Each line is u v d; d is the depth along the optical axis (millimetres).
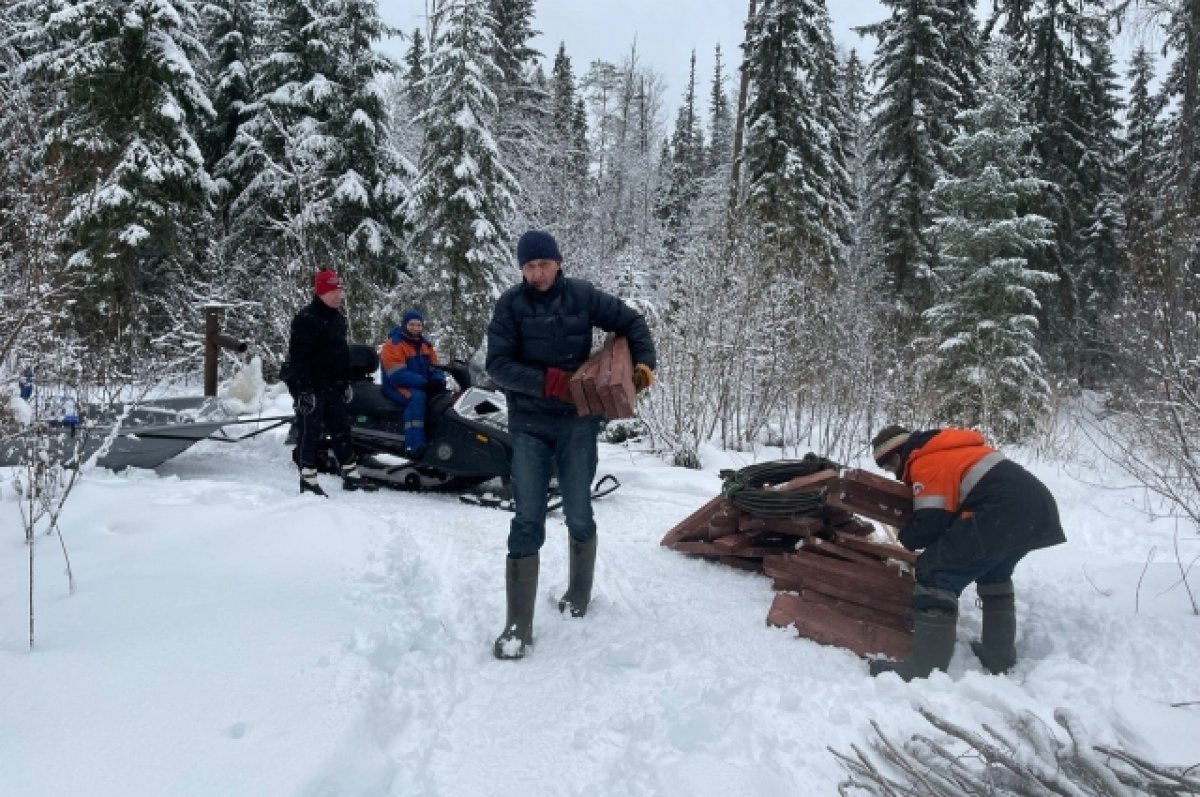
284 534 4457
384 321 14547
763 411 9273
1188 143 12609
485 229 14219
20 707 2494
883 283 18625
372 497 6105
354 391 6574
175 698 2617
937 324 15000
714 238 10078
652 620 3918
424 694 3055
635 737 2785
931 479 3414
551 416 3666
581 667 3336
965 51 20438
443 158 14398
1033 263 19016
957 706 2957
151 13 13766
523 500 3613
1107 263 21031
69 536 4438
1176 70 13961
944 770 2527
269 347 10727
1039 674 3305
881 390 9281
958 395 13008
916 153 18375
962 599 4348
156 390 8312
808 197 17641
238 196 16438
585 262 14367
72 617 3293
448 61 14516
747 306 9148
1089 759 2445
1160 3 12391
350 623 3422
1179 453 4906
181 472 6793
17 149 4992
